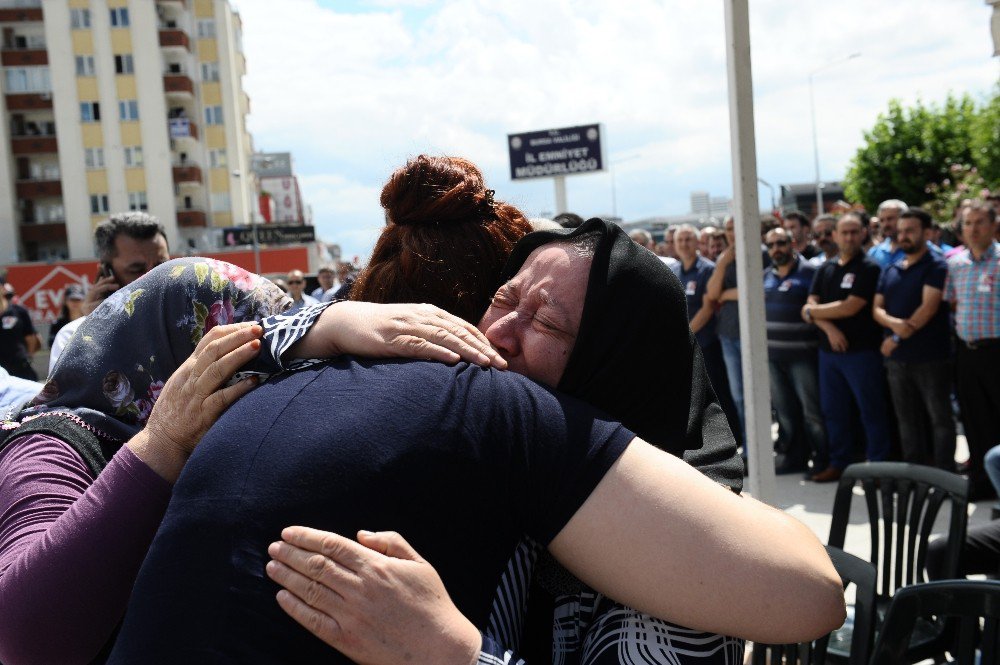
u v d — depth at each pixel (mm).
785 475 6137
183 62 43969
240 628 835
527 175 15445
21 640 1034
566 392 1091
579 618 1074
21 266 36344
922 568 2566
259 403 963
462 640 847
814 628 893
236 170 45062
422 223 1241
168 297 1440
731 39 3082
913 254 5305
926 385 5270
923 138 29875
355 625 820
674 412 1121
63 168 41938
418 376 940
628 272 1081
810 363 5918
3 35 42250
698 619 881
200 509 890
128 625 887
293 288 10344
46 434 1289
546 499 915
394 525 862
